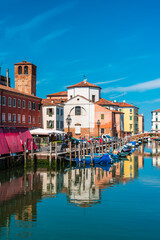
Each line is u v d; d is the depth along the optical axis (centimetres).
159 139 12219
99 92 8894
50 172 3619
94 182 2991
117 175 3469
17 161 3759
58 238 1516
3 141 3744
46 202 2162
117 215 1873
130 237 1540
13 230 1619
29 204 2106
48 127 7000
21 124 5719
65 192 2502
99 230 1625
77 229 1638
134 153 6619
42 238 1515
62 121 7600
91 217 1825
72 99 8200
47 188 2662
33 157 3869
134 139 10488
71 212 1925
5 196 2348
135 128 12088
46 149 4828
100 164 4497
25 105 5900
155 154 6388
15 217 1825
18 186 2745
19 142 4094
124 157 5716
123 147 6291
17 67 7269
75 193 2459
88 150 5409
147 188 2673
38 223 1719
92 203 2139
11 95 5397
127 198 2289
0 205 2083
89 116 8144
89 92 8494
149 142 11244
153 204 2117
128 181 3053
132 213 1912
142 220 1786
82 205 2084
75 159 4325
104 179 3175
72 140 5912
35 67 7512
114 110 8888
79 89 8488
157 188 2670
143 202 2172
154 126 15150
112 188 2673
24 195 2384
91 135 8112
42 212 1917
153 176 3394
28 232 1591
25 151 3716
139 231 1619
